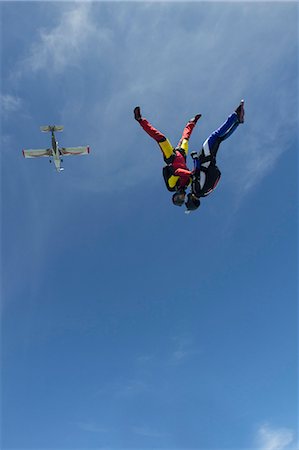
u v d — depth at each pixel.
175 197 7.16
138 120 7.26
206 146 6.85
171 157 7.27
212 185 6.93
